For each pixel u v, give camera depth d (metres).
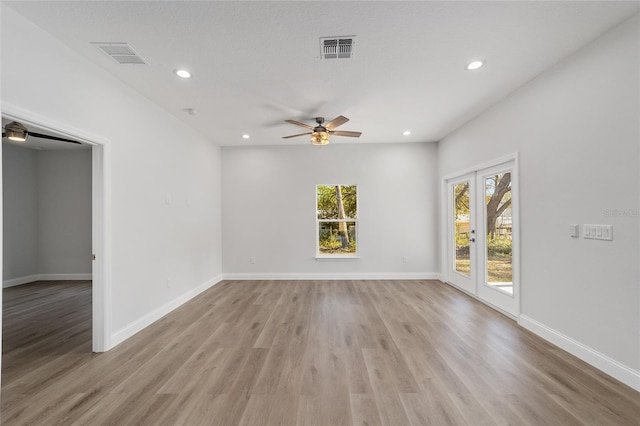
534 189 2.80
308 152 5.33
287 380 2.04
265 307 3.69
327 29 2.02
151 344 2.64
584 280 2.27
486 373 2.11
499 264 3.50
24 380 2.05
